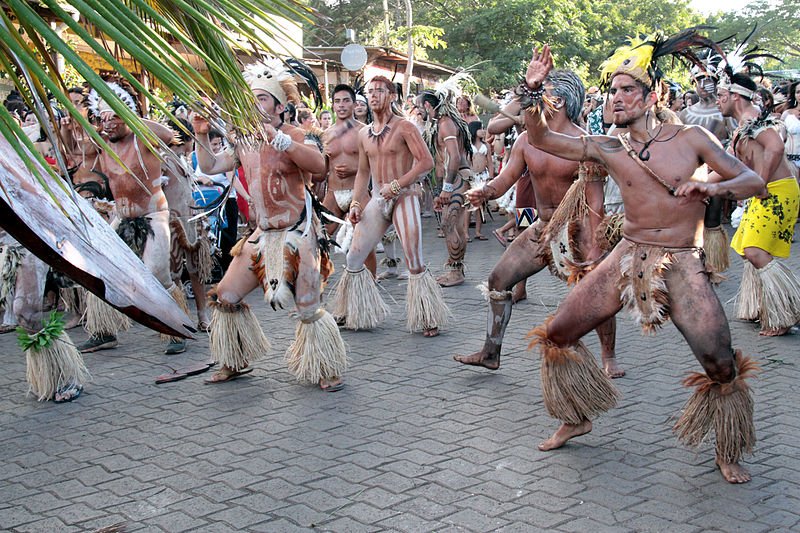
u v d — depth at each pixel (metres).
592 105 12.48
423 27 27.23
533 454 4.14
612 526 3.34
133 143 5.95
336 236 8.58
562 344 4.06
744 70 6.25
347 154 8.27
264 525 3.46
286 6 1.60
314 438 4.47
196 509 3.63
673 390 5.12
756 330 6.58
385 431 4.54
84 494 3.83
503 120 5.34
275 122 5.12
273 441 4.45
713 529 3.29
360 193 6.92
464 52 33.56
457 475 3.91
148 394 5.38
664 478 3.80
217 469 4.08
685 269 3.67
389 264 9.46
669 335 6.50
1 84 7.05
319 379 5.34
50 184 1.43
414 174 6.46
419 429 4.55
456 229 8.83
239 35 1.65
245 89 1.75
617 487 3.71
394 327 7.14
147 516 3.58
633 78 3.66
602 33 39.66
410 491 3.74
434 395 5.16
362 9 32.72
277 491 3.80
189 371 5.76
